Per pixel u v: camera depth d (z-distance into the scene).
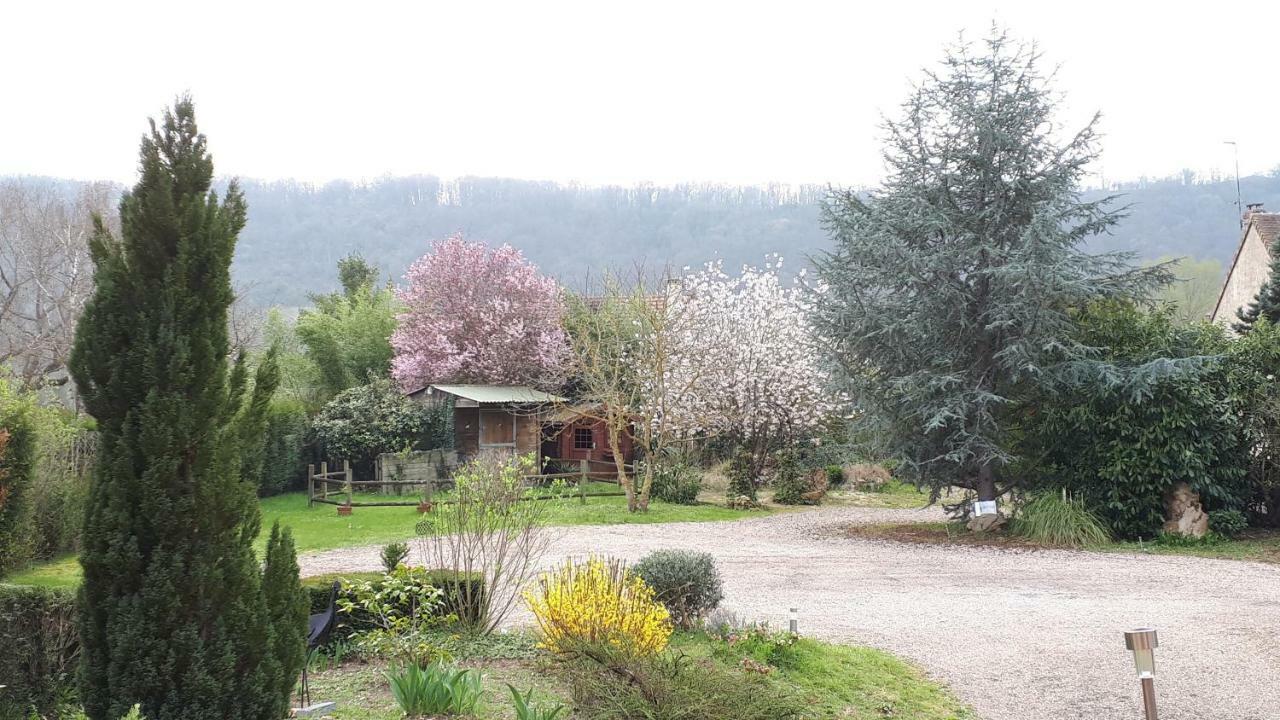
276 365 5.27
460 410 27.80
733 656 7.78
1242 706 7.46
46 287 34.16
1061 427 17.70
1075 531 16.80
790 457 25.27
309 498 23.09
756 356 26.06
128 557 4.63
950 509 18.58
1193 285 47.41
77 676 4.72
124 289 4.89
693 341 25.73
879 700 7.32
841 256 18.77
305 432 27.14
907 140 18.45
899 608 11.09
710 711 5.62
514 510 9.25
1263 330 17.89
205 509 4.83
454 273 32.28
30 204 36.22
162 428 4.70
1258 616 10.64
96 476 4.76
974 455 17.53
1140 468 16.77
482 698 6.36
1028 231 16.53
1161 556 15.48
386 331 34.28
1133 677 8.22
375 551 15.32
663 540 17.02
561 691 6.59
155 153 5.06
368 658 7.46
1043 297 16.89
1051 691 7.81
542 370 29.39
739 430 27.20
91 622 4.68
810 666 7.84
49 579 12.09
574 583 7.45
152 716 4.61
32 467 12.88
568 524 19.09
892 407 18.42
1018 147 17.69
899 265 17.62
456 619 8.08
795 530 18.95
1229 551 15.84
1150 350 17.27
